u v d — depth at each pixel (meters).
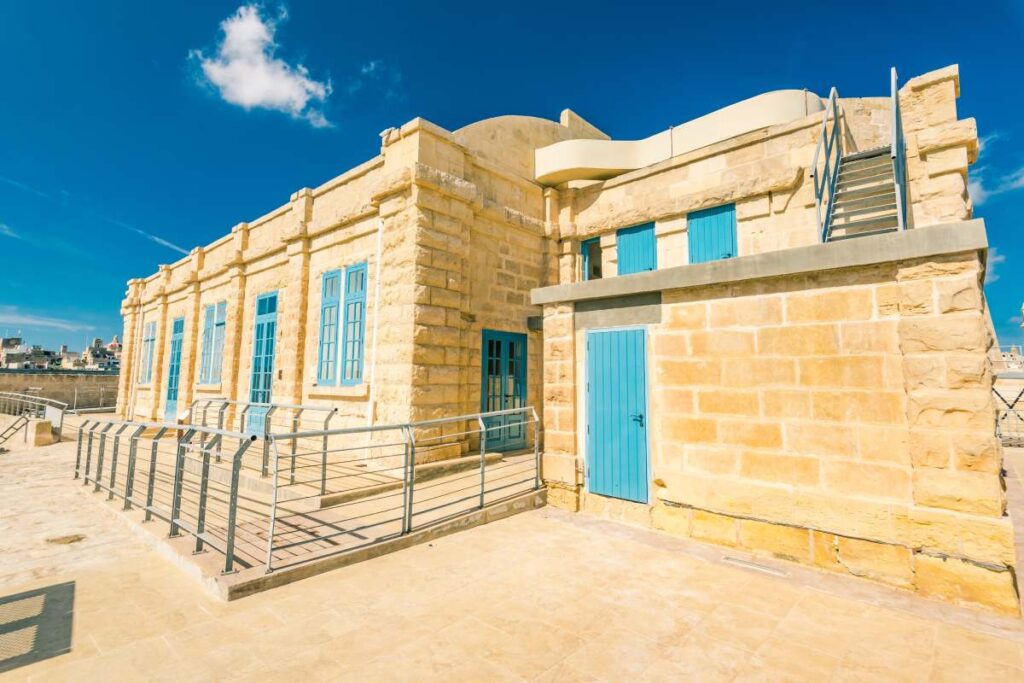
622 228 11.39
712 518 5.29
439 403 8.70
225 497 7.43
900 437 4.27
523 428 10.79
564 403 6.75
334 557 4.66
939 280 4.12
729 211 9.91
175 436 15.48
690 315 5.61
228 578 4.14
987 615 3.72
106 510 6.93
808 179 9.00
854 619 3.68
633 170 11.71
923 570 4.06
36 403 17.69
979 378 3.91
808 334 4.81
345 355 9.97
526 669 3.04
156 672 3.01
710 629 3.54
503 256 10.74
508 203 11.13
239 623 3.62
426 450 8.27
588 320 6.61
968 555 3.88
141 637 3.43
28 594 4.15
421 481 7.73
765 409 5.01
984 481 3.85
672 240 10.61
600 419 6.39
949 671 3.02
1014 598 3.69
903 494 4.23
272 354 12.34
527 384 11.00
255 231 13.62
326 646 3.31
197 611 3.82
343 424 9.66
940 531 4.01
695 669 3.05
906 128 8.50
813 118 9.00
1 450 13.72
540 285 11.73
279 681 2.92
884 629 3.53
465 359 9.50
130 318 21.70
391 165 9.32
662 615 3.75
